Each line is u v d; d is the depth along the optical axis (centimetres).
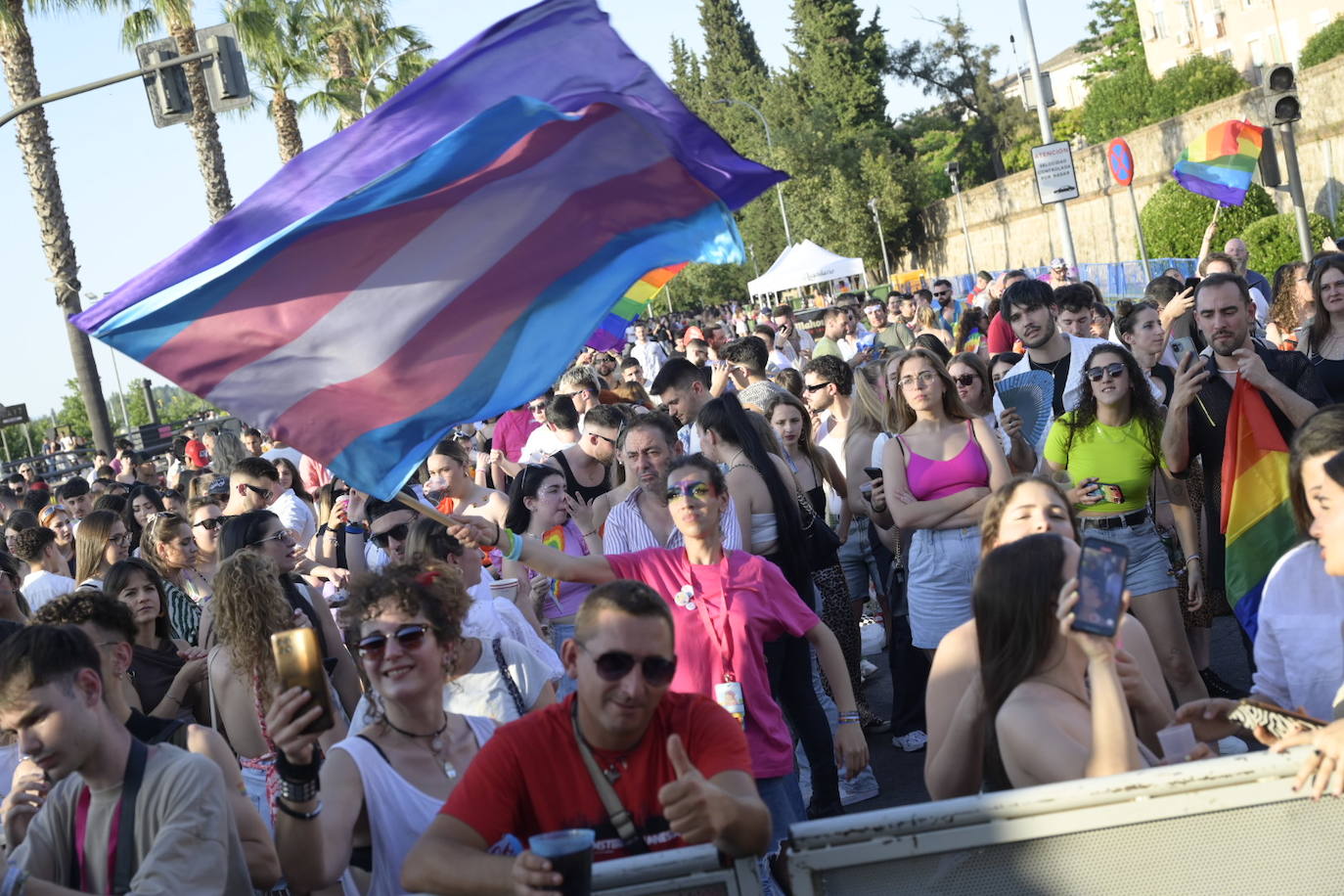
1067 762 303
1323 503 339
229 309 434
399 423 445
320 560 824
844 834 268
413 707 384
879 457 682
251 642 485
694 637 494
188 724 412
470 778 327
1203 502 700
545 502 701
